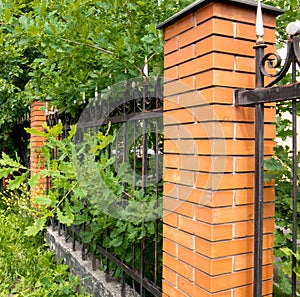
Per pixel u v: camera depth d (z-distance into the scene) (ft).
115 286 10.36
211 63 6.15
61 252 14.40
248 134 6.40
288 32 5.34
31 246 15.11
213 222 6.14
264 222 6.54
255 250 5.94
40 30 9.79
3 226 15.65
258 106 5.87
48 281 11.24
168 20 7.05
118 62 10.38
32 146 19.92
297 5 10.06
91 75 11.31
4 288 12.55
